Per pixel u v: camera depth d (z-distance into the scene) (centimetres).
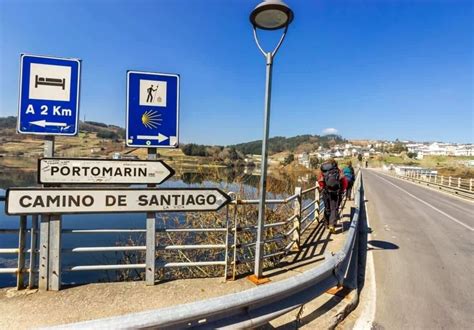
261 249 415
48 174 353
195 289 378
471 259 641
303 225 789
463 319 371
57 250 354
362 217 1131
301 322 324
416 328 346
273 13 363
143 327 211
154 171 389
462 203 1781
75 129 364
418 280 507
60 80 361
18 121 347
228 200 412
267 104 391
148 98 393
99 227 1045
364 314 376
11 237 939
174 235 766
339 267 409
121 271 685
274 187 1062
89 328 200
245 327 262
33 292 348
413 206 1534
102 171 371
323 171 735
